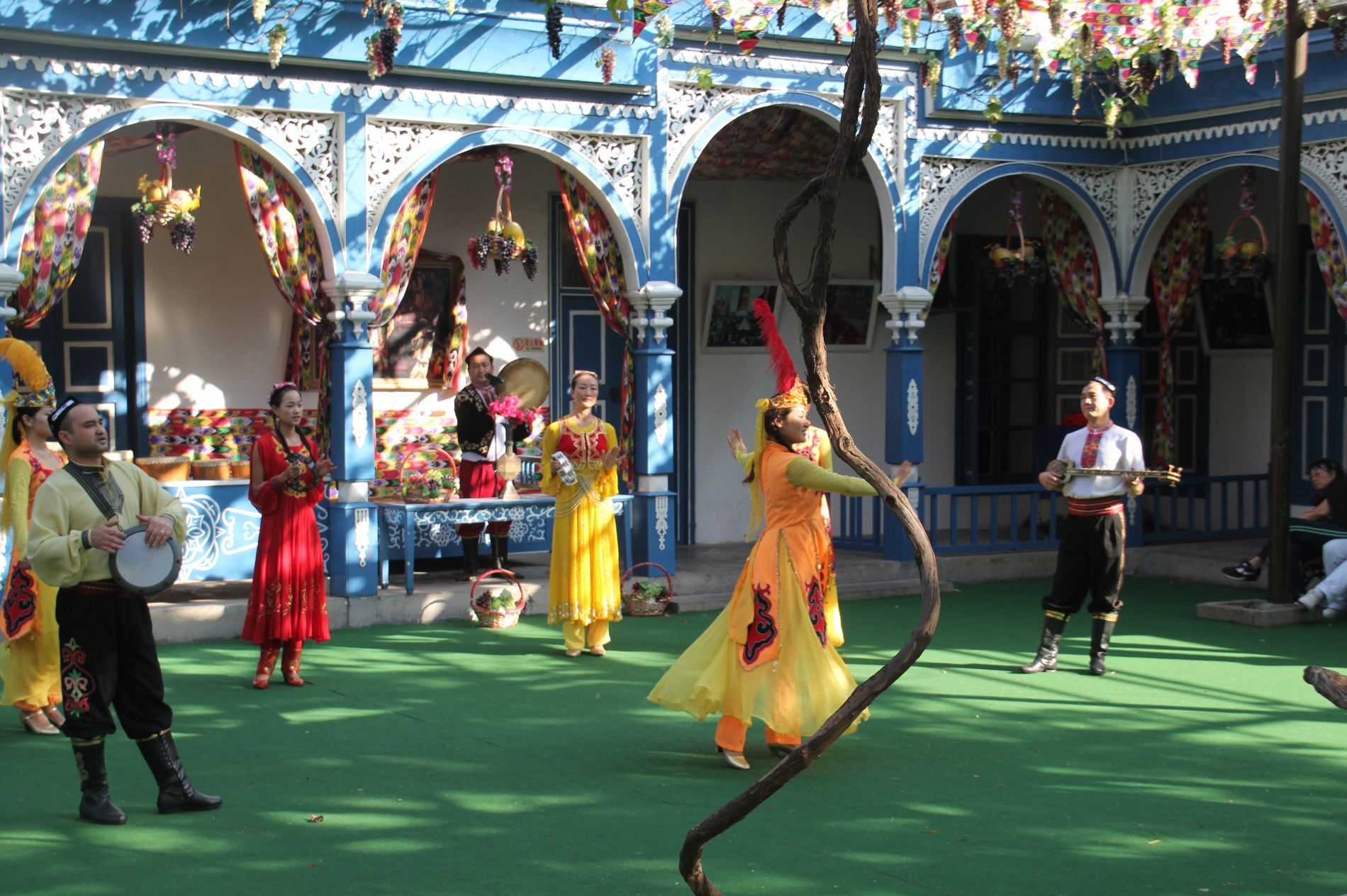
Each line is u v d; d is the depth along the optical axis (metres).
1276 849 5.27
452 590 10.23
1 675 6.84
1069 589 8.52
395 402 11.95
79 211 8.81
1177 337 14.87
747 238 13.72
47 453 6.81
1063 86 12.32
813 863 5.04
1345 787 6.15
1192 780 6.23
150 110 8.95
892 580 11.89
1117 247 12.85
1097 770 6.39
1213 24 10.84
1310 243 13.59
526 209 12.51
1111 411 13.03
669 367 11.00
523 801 5.79
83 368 10.86
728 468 13.79
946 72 11.80
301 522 7.86
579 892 4.71
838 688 6.22
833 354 14.29
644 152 10.80
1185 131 12.26
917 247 11.97
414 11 9.69
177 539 5.59
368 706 7.49
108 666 5.41
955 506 12.48
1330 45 11.02
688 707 6.26
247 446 11.43
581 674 8.38
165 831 5.36
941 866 5.03
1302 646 9.45
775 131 12.18
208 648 9.03
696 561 12.27
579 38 10.32
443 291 12.06
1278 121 11.53
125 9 8.70
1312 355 13.63
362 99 9.70
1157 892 4.80
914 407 12.12
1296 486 13.80
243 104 9.27
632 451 11.59
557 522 8.91
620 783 6.07
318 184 9.65
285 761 6.39
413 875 4.88
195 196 9.09
